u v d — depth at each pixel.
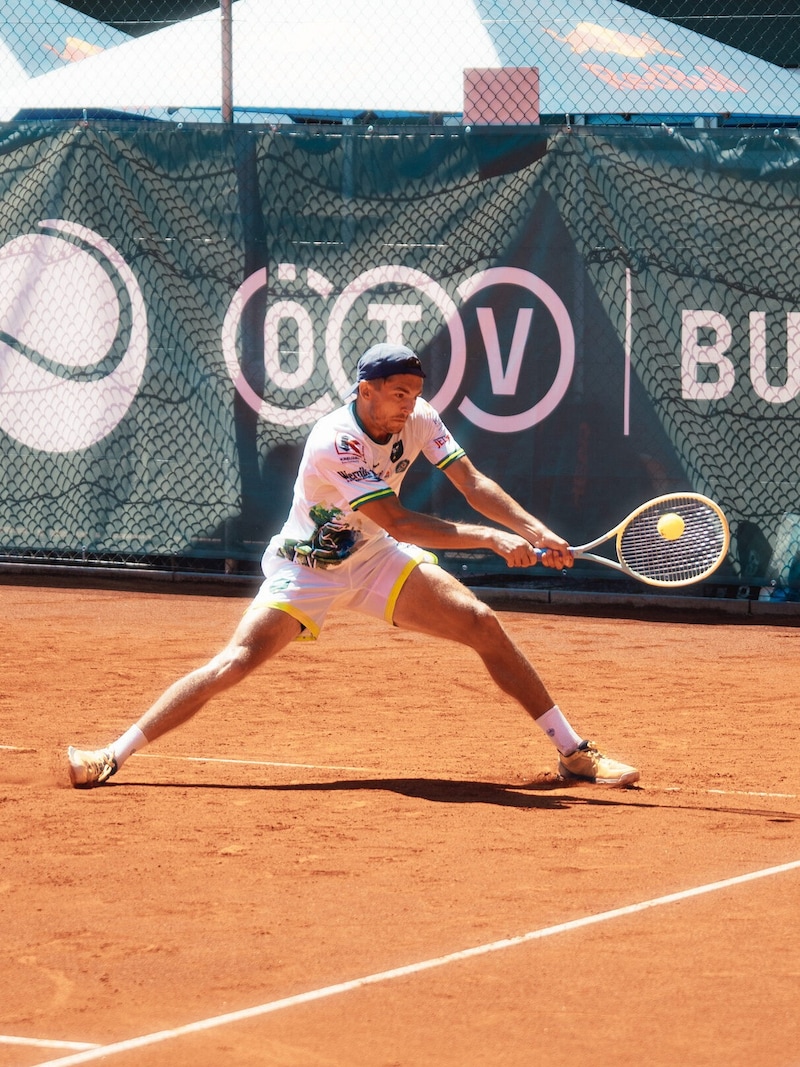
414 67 38.34
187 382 34.44
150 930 11.86
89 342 35.03
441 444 17.25
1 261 35.53
